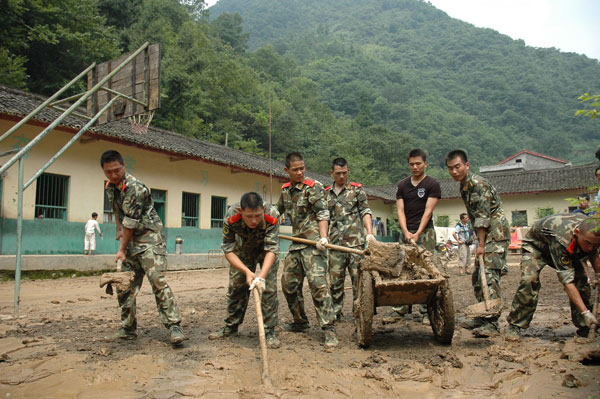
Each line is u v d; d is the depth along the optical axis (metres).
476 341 4.36
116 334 4.34
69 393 3.03
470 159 77.50
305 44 117.94
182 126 27.28
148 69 8.48
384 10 194.25
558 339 4.29
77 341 4.26
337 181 5.54
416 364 3.56
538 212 27.28
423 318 5.21
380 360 3.67
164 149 14.30
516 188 28.12
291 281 4.66
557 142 92.38
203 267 15.04
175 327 4.06
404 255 4.32
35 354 3.80
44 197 12.41
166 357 3.74
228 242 4.25
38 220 12.02
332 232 5.39
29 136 11.90
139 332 4.67
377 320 5.48
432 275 4.21
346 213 5.41
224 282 10.89
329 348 4.07
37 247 11.97
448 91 118.75
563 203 27.06
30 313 5.92
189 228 16.62
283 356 3.83
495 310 4.11
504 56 141.75
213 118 35.06
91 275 12.06
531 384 3.13
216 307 6.51
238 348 4.03
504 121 106.06
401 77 111.25
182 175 16.45
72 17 20.86
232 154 19.95
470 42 150.12
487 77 123.88
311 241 4.45
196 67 30.84
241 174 19.31
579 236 3.73
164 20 33.25
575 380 3.09
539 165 41.97
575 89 123.50
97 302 7.13
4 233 11.32
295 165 4.64
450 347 4.15
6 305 6.73
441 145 77.62
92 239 12.76
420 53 149.00
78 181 13.05
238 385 3.17
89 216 13.30
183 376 3.31
